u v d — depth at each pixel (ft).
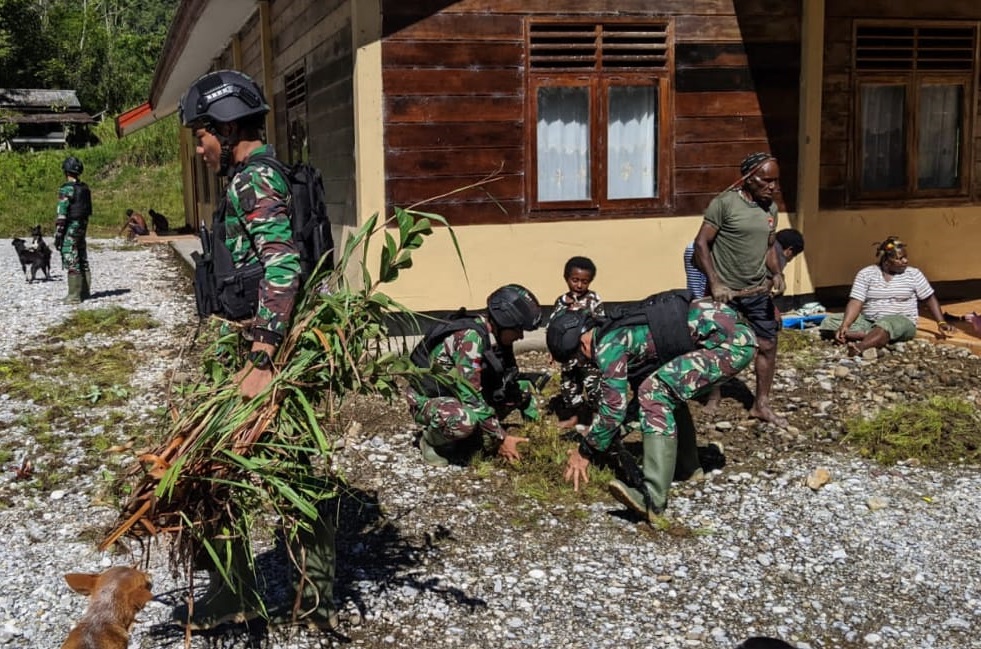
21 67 170.60
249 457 10.32
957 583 13.38
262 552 14.03
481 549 14.38
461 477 17.17
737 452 18.47
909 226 30.09
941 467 17.78
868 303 25.25
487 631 12.07
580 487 16.63
